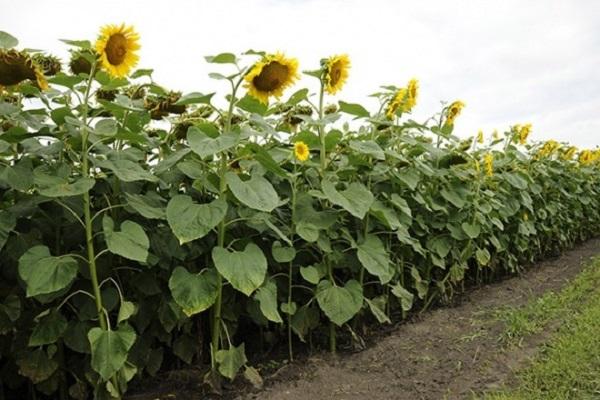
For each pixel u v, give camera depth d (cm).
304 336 371
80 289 267
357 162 367
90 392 278
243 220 305
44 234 272
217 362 292
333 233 347
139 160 296
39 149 250
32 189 258
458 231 466
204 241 303
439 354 354
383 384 312
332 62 324
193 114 339
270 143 360
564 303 461
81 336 257
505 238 577
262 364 337
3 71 228
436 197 465
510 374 319
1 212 236
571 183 772
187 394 292
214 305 294
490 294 521
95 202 287
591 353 332
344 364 340
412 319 433
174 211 251
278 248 313
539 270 657
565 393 285
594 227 959
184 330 309
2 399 274
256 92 276
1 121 283
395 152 384
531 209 591
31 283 218
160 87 303
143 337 298
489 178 558
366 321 422
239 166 330
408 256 434
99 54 239
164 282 301
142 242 241
